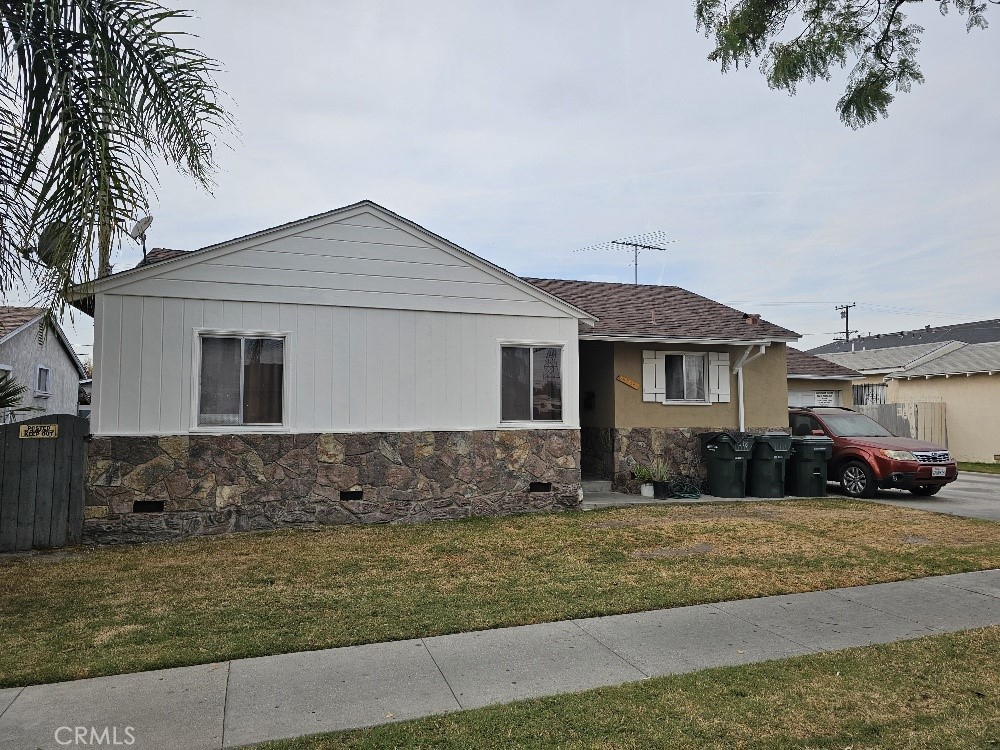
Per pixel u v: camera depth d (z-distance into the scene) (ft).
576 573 24.34
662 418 46.42
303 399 33.37
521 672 15.62
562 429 38.42
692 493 44.09
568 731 12.76
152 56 17.79
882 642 17.69
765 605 20.92
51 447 29.60
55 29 16.46
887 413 76.89
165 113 18.12
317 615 19.45
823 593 22.22
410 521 34.78
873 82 24.90
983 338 110.63
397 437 34.91
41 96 16.38
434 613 19.66
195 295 31.71
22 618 19.12
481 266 36.99
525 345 37.93
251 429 32.42
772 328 49.55
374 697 14.26
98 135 16.26
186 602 20.68
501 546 28.73
